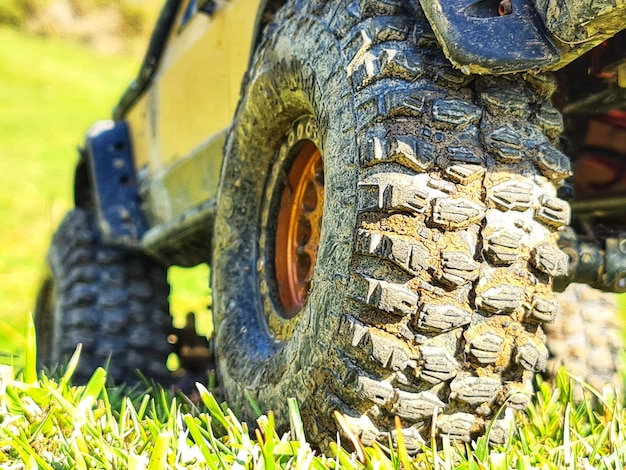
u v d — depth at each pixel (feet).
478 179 0.93
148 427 0.97
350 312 0.94
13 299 2.85
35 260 3.42
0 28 10.50
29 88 7.91
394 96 0.94
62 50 9.96
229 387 1.10
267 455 0.89
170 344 1.67
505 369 0.94
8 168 5.09
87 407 0.99
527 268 0.94
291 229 1.14
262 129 1.14
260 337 1.11
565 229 1.10
